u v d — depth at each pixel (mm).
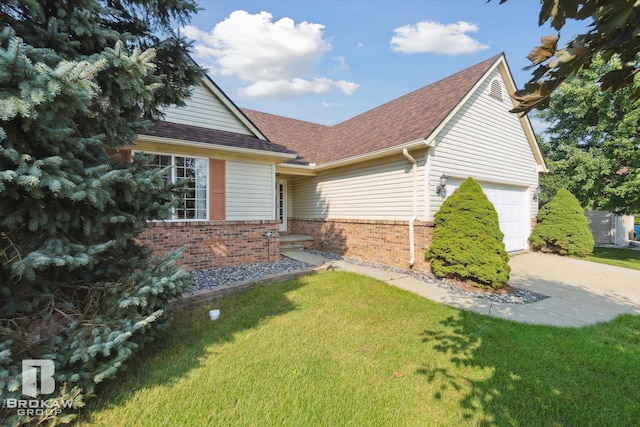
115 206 3117
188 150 7668
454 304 5328
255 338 3854
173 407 2551
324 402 2631
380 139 9367
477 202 6727
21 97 2107
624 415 2514
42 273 2891
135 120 3883
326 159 11039
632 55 1356
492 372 3117
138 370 3086
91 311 2916
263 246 8727
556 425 2393
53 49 2881
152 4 3783
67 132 2539
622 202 11281
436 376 3047
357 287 6227
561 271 8297
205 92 8633
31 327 2570
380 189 9086
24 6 2768
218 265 7961
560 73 1432
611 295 6129
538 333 4098
